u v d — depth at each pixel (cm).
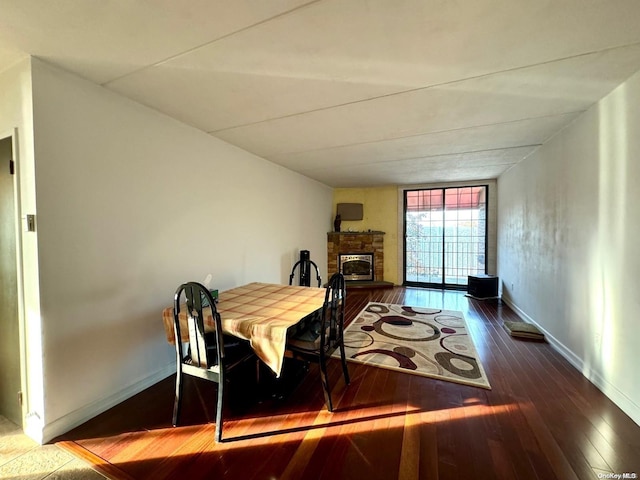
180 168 256
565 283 274
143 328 224
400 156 378
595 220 226
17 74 166
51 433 169
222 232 310
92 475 145
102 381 196
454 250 595
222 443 166
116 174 204
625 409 190
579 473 143
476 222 574
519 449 158
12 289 176
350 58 160
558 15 125
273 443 166
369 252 640
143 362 225
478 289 504
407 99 211
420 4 119
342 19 129
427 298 512
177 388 182
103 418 189
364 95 205
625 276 193
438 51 153
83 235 185
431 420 184
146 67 171
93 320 191
